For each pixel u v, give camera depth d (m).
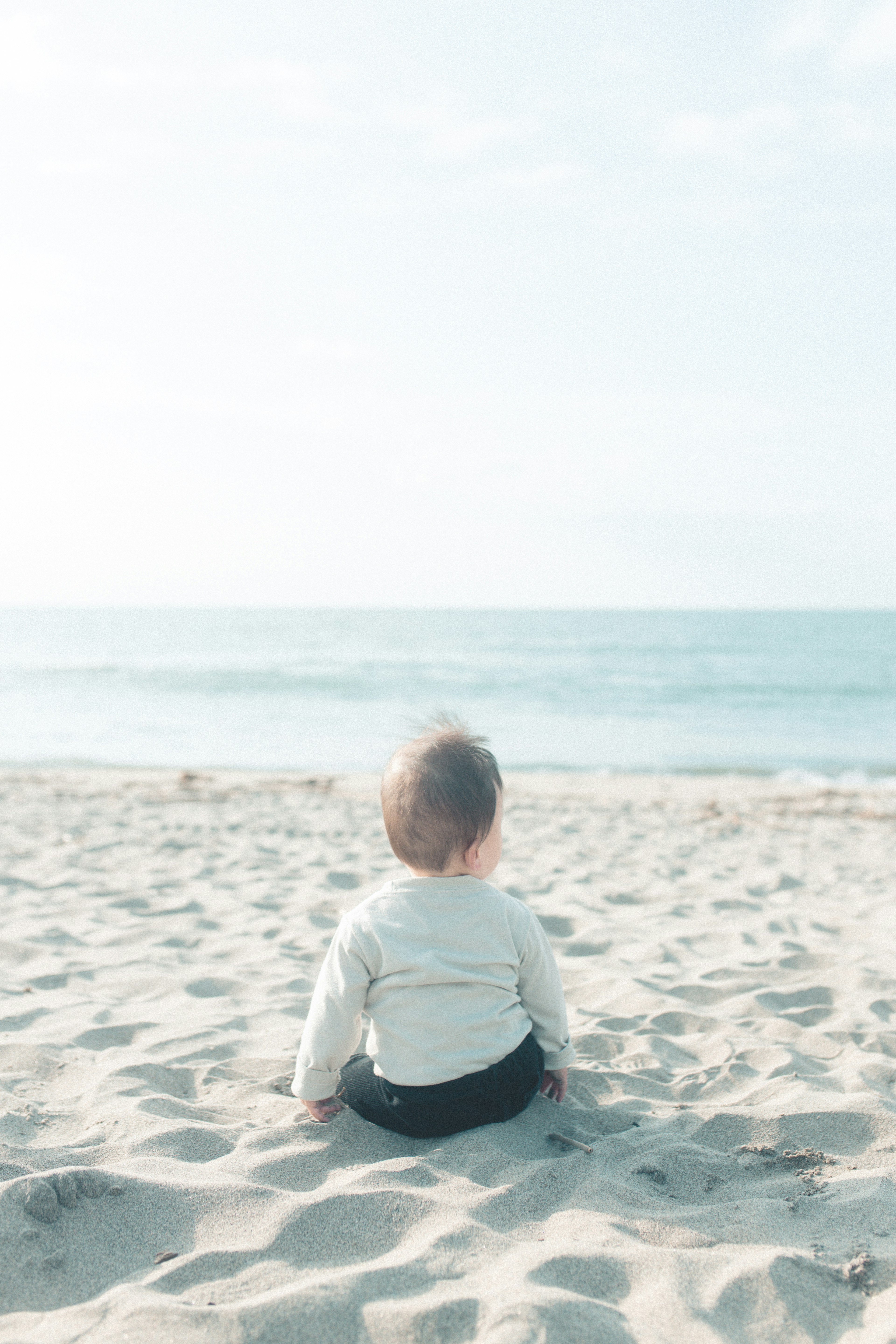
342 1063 2.23
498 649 44.28
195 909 4.94
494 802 2.21
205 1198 1.84
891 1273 1.65
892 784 13.48
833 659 38.16
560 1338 1.42
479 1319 1.48
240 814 8.94
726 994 3.54
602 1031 3.07
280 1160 2.07
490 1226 1.80
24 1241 1.68
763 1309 1.55
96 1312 1.51
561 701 24.89
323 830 7.82
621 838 7.80
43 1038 2.96
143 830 7.71
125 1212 1.80
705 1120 2.31
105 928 4.50
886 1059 2.82
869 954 4.08
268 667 34.25
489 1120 2.21
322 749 17.05
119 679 30.06
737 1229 1.82
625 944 4.31
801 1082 2.58
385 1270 1.61
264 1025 3.20
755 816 9.41
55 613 115.69
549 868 6.35
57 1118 2.34
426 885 2.21
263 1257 1.68
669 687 27.86
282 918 4.77
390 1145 2.18
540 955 2.26
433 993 2.15
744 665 35.72
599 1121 2.32
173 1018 3.22
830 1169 2.10
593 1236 1.76
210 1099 2.56
